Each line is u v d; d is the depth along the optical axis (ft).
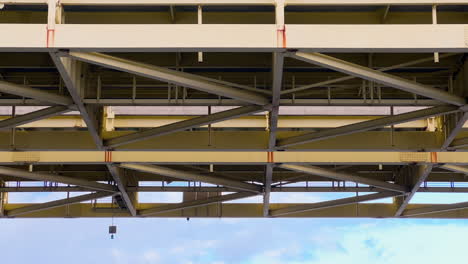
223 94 112.16
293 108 152.25
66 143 137.90
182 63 120.26
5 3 100.22
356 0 102.73
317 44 98.07
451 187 172.24
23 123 122.72
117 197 179.22
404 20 109.81
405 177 169.99
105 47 97.55
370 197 177.88
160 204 192.03
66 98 117.50
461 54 118.52
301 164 150.00
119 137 133.39
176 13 108.99
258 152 148.46
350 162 147.43
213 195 197.77
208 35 97.96
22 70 123.95
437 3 102.22
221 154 148.25
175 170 158.61
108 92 131.23
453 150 137.28
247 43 97.81
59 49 97.91
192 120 127.34
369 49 98.22
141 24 103.04
